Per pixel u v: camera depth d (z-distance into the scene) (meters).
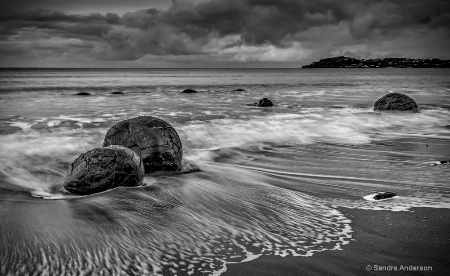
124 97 27.48
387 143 12.11
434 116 17.94
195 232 5.00
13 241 4.47
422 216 5.70
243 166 8.94
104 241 4.59
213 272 4.04
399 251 4.60
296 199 6.44
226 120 15.68
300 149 11.13
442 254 4.54
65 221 5.14
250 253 4.49
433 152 10.62
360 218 5.61
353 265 4.27
